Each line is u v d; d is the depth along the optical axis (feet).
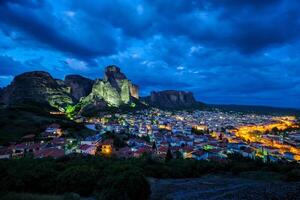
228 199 122.01
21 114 511.40
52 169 161.68
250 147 537.65
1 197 118.83
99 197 121.49
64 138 409.90
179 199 131.03
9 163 162.71
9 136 376.89
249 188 148.97
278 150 540.52
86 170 150.20
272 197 119.65
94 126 586.45
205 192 149.18
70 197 124.16
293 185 155.94
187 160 286.46
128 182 118.21
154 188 163.02
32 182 142.31
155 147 429.79
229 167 263.90
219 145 523.29
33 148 329.31
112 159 256.32
